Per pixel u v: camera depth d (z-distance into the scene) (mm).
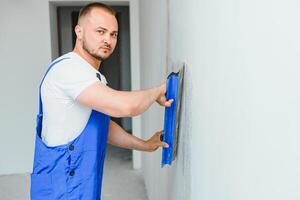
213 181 910
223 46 802
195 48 1087
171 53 1602
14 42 3742
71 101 1294
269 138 572
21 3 3701
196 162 1104
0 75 3768
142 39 3434
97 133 1359
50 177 1333
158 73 2137
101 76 1333
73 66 1256
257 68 611
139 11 3719
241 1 683
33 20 3736
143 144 1603
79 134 1332
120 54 6016
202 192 1033
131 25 3760
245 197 686
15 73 3791
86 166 1346
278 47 534
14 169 3932
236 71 718
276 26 539
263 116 592
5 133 3869
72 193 1333
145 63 3105
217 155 868
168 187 1780
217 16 848
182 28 1311
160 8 2014
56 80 1274
